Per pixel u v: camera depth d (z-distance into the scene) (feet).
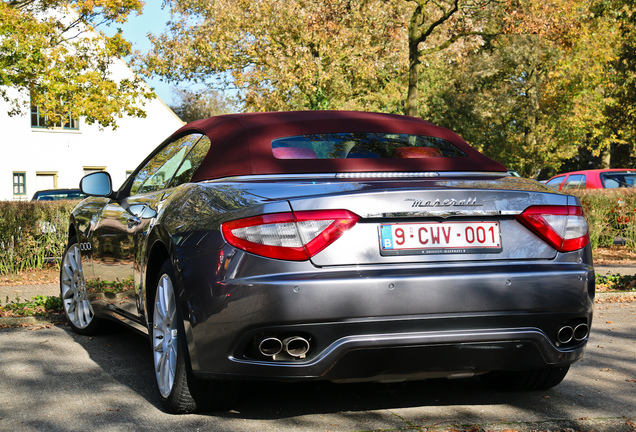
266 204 9.71
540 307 10.08
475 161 12.34
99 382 13.19
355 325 9.45
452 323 9.71
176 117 120.57
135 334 18.44
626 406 11.67
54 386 12.89
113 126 69.10
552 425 10.55
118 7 67.21
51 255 38.73
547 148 131.13
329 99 98.37
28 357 15.42
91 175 15.67
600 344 16.98
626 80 70.64
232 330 9.62
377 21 82.94
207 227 10.17
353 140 12.42
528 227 10.45
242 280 9.53
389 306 9.49
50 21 67.05
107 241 15.71
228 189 10.64
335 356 9.45
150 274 12.57
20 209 36.45
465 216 10.11
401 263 9.78
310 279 9.37
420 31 80.94
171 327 11.22
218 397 10.87
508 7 74.33
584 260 10.73
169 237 10.98
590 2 107.14
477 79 137.49
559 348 10.55
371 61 88.43
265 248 9.52
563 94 120.26
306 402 11.77
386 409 11.40
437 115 143.95
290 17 83.76
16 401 11.90
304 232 9.54
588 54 114.62
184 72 91.81
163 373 11.42
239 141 12.01
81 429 10.37
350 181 10.38
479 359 10.03
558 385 13.12
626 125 79.25
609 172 54.24
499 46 115.96
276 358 9.61
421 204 9.90
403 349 9.62
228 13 88.43
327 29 79.77
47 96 63.00
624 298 24.81
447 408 11.46
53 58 63.31
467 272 9.84
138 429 10.35
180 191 11.89
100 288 16.43
